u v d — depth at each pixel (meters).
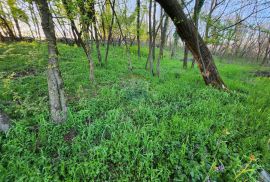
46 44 3.13
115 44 19.39
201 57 6.36
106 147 2.79
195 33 6.06
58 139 3.07
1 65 6.51
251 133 3.60
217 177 2.55
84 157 2.70
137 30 11.65
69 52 9.95
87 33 5.41
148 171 2.54
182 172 2.63
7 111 3.59
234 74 10.88
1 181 2.22
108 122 3.58
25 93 4.53
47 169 2.42
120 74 7.31
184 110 4.29
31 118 3.46
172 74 8.47
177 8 5.57
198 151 2.94
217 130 3.44
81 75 6.46
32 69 6.78
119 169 2.63
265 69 15.83
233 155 2.97
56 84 3.31
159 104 4.79
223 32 6.45
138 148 2.83
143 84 5.86
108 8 8.61
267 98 5.54
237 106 4.69
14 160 2.54
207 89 5.91
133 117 3.93
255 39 29.89
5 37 15.36
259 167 2.79
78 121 3.50
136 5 9.28
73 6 3.91
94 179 2.49
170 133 3.36
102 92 5.00
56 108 3.37
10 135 2.96
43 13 2.93
